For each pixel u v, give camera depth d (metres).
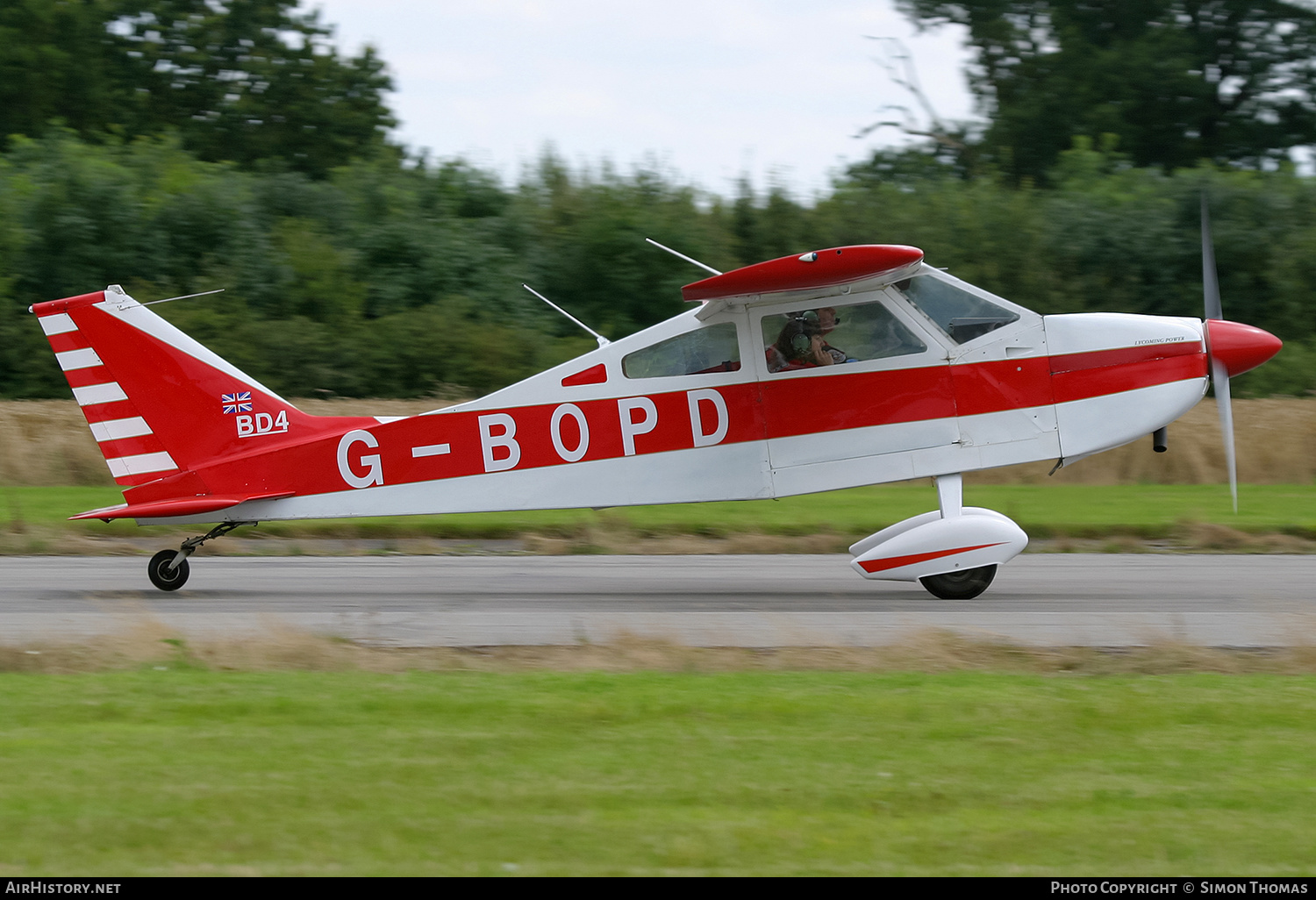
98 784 15.36
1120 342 30.72
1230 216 102.00
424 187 106.12
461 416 32.03
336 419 32.91
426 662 23.33
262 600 31.75
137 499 32.72
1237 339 30.88
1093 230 100.25
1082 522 43.94
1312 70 127.38
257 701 19.58
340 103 143.62
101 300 32.34
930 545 29.91
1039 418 30.58
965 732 17.86
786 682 20.97
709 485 31.23
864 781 15.67
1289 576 34.78
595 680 21.14
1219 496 51.59
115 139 114.69
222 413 32.66
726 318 31.06
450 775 15.81
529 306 94.56
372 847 13.28
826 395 30.83
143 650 23.80
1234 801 14.97
